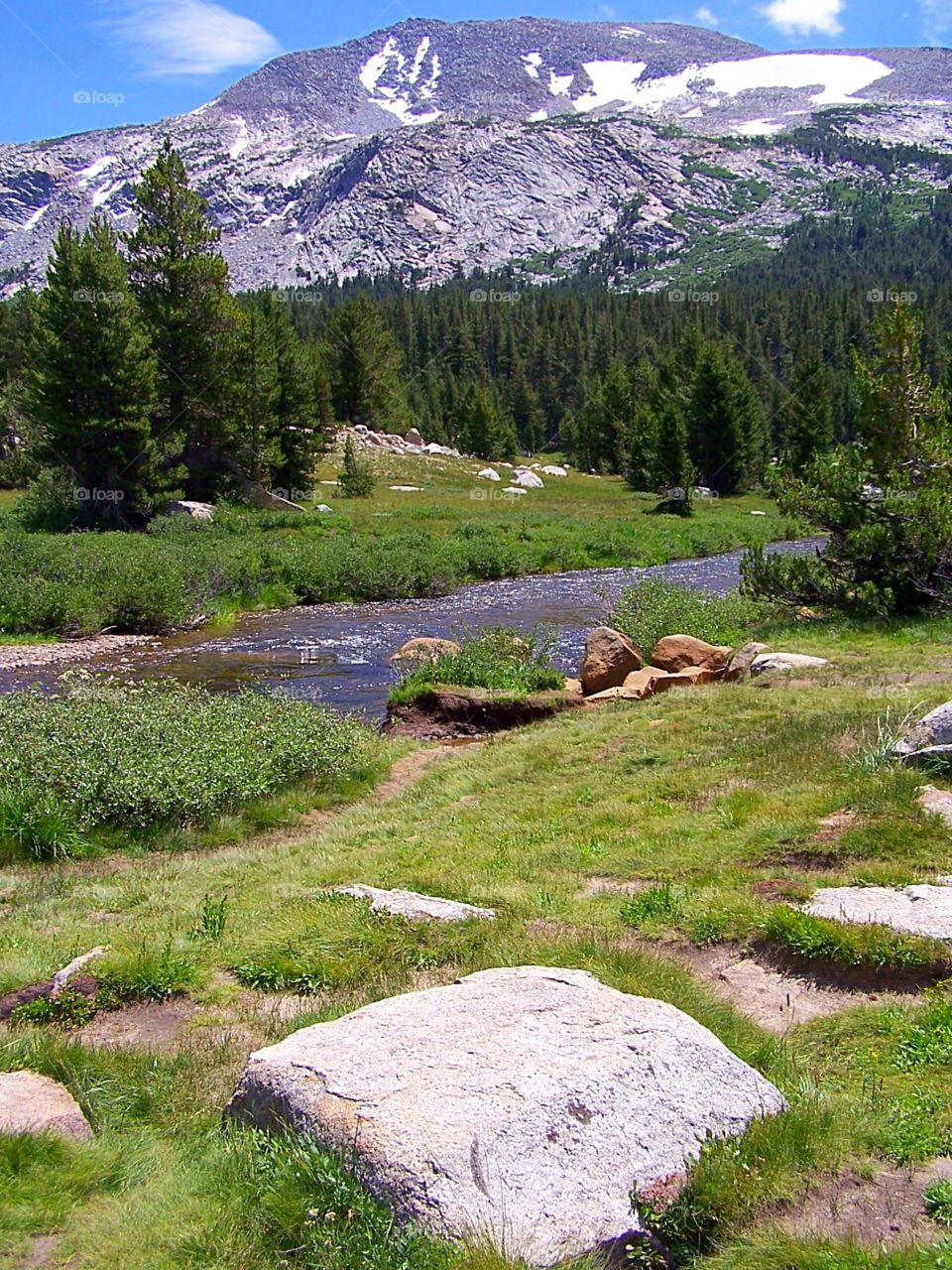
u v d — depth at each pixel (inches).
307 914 288.8
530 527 2041.1
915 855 300.2
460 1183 137.3
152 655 992.9
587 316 6072.8
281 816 464.8
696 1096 160.4
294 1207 144.1
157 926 302.8
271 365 2210.9
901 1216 149.2
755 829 337.4
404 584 1433.3
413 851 376.8
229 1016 236.4
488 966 239.5
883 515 887.1
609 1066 157.9
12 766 440.1
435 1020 172.9
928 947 231.9
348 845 409.1
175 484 1910.7
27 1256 142.4
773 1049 200.7
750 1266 137.6
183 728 509.0
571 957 236.4
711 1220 145.0
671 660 724.0
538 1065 156.9
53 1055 209.2
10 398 2305.6
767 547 2039.9
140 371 1754.4
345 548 1547.7
